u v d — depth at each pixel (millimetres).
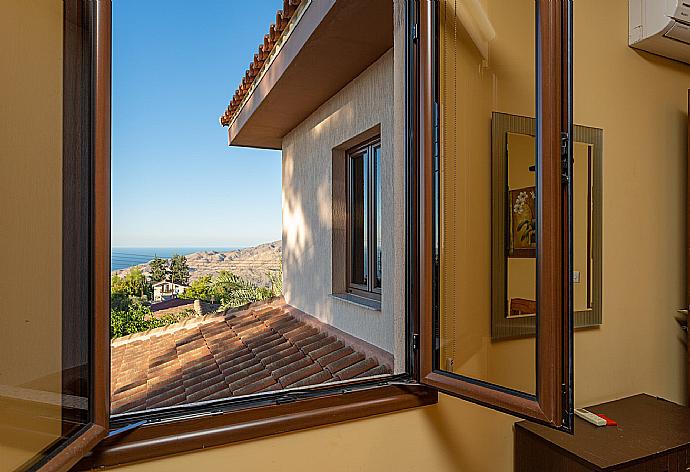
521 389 1261
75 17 968
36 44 865
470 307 1405
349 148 2316
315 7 1814
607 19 1981
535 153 1215
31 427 849
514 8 1296
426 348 1484
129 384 1175
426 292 1489
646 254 2105
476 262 1404
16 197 821
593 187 1937
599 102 1957
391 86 1994
